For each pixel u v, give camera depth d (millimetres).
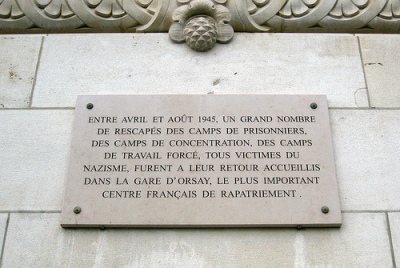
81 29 3990
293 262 3184
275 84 3721
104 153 3430
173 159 3404
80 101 3602
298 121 3537
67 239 3242
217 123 3516
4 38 3910
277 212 3270
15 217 3297
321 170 3385
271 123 3523
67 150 3496
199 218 3250
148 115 3545
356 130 3562
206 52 3832
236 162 3396
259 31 3939
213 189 3322
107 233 3260
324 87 3717
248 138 3471
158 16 3895
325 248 3219
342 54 3840
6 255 3197
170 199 3299
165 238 3244
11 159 3465
